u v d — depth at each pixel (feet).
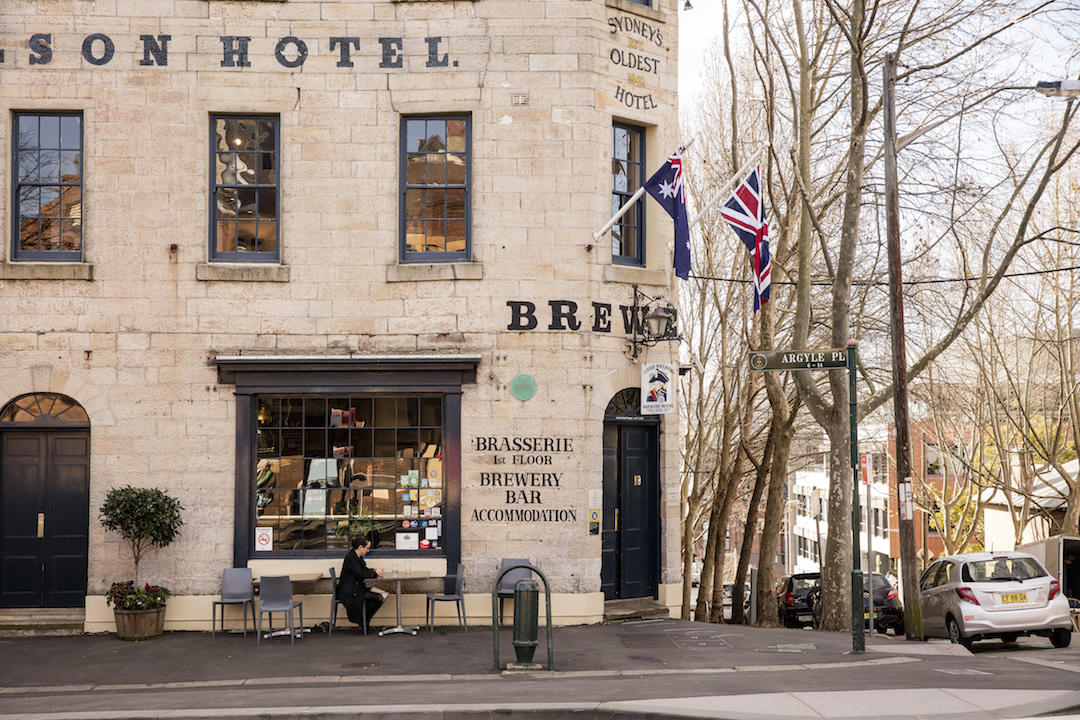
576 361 52.60
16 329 52.37
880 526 172.45
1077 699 33.19
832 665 42.27
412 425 53.36
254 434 52.85
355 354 52.54
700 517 105.91
